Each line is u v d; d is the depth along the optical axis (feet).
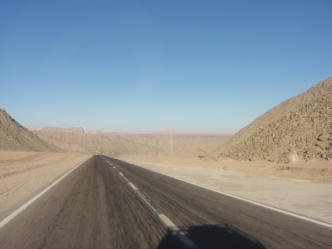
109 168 82.33
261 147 99.81
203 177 53.21
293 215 21.47
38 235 16.81
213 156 136.26
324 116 83.71
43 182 46.39
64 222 19.93
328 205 25.72
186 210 23.43
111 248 14.42
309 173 50.06
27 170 72.95
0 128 263.49
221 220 19.95
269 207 24.58
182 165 96.68
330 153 61.82
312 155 66.95
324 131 75.15
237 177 52.26
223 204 25.99
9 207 25.70
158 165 99.96
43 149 295.28
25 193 34.35
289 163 66.85
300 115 98.63
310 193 32.83
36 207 25.48
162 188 37.88
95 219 20.76
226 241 15.26
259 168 63.05
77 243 15.29
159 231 17.37
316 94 109.19
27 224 19.42
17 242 15.53
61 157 172.14
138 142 498.69
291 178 47.70
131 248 14.34
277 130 102.32
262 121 136.56
